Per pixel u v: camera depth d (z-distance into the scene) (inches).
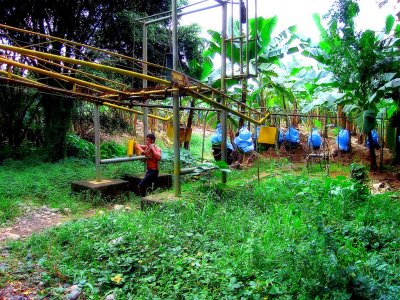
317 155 430.3
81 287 158.6
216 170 323.3
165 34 585.0
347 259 154.8
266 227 208.2
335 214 230.7
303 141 567.5
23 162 454.6
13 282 165.6
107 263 176.9
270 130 322.7
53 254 191.5
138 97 322.0
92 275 167.6
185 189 317.7
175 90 286.7
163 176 390.6
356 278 131.8
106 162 369.4
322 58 464.8
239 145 462.6
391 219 221.3
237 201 274.2
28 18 471.5
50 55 217.5
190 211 246.8
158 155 358.3
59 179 378.9
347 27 384.2
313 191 278.8
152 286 153.1
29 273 173.9
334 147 552.1
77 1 464.4
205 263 167.2
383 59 387.9
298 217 218.1
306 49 470.6
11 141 528.4
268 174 395.9
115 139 646.5
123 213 264.1
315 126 595.5
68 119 486.3
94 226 225.5
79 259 184.5
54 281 165.8
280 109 517.3
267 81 552.7
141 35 546.0
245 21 316.5
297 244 183.0
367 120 397.7
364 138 607.5
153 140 362.6
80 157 501.4
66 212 302.2
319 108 614.2
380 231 197.0
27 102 531.5
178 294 144.9
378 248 182.2
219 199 283.4
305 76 511.5
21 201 316.2
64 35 484.4
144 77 257.4
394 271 150.1
